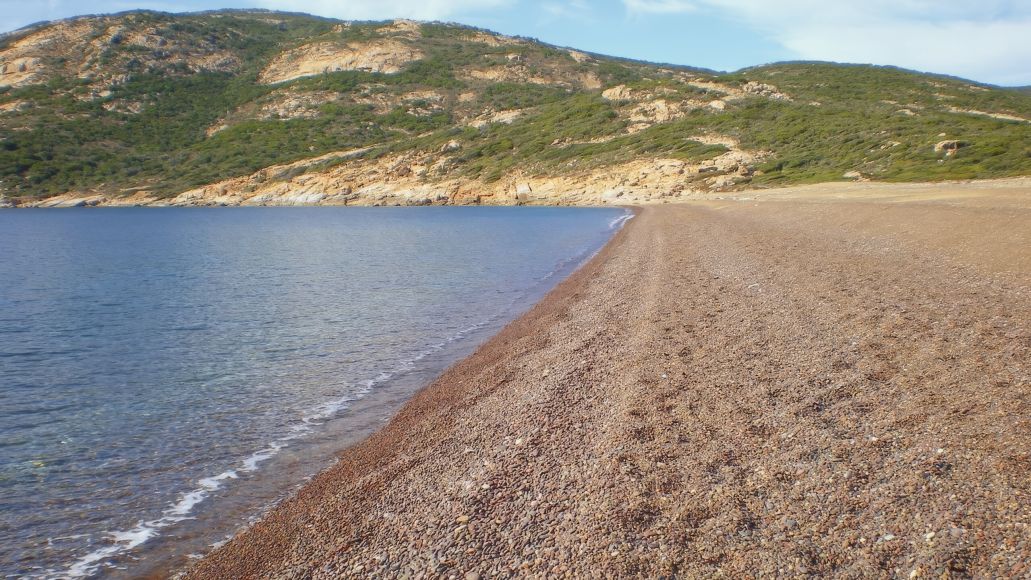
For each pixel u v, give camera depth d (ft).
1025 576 14.06
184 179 407.23
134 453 31.76
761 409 26.73
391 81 568.41
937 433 21.79
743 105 349.41
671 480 21.39
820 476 20.18
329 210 339.16
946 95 380.17
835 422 24.27
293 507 24.82
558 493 21.77
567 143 359.05
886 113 293.84
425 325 60.39
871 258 64.54
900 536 16.38
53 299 83.97
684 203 227.61
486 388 37.42
